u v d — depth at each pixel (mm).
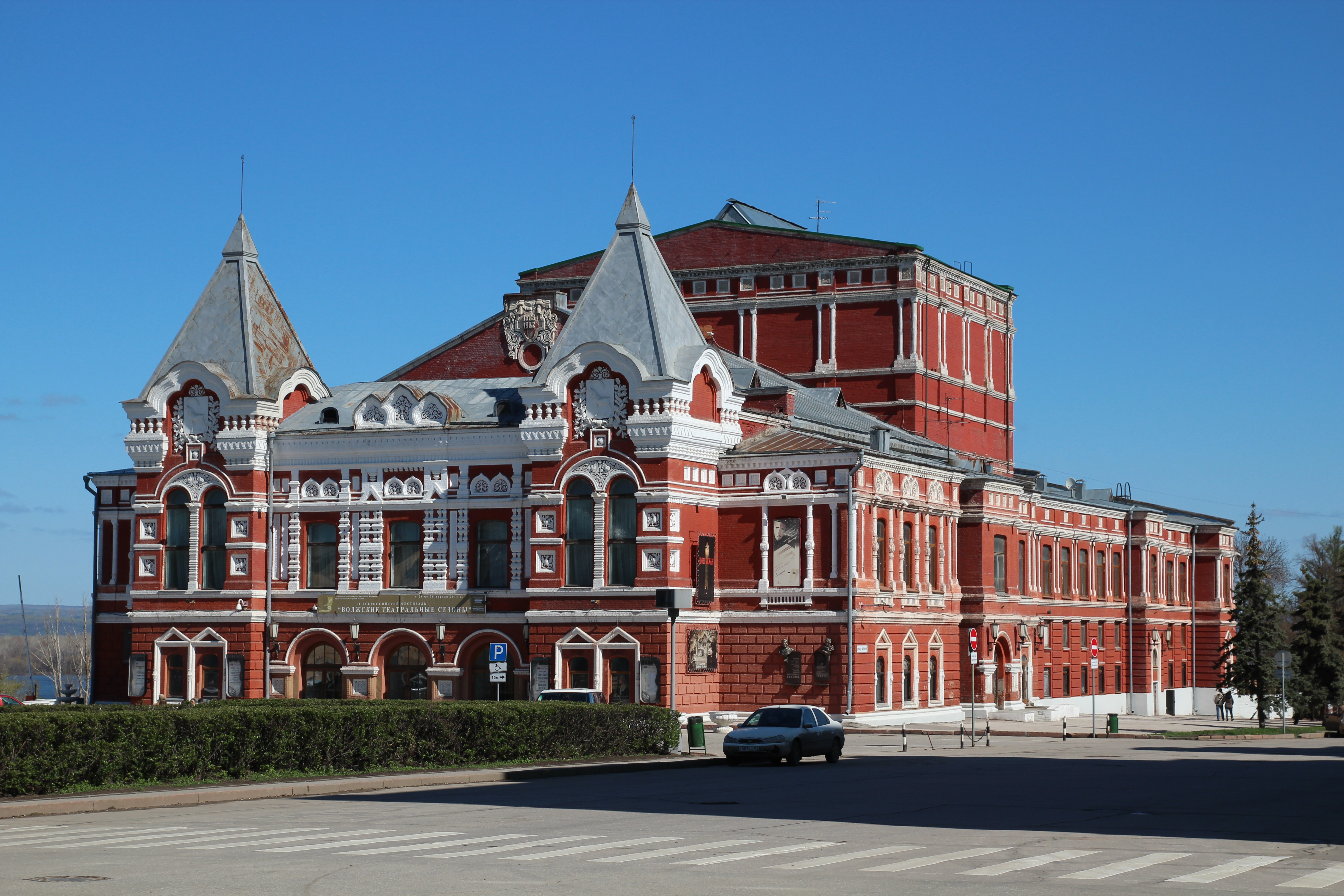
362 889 20156
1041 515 87562
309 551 70562
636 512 64125
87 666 134000
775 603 65188
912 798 34906
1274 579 178750
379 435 69250
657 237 101875
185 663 70625
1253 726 90750
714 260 100250
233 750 36781
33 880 20891
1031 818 30375
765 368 87000
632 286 66062
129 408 71875
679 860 23438
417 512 68938
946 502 74000
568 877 21453
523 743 44406
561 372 65312
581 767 43406
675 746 50125
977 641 75250
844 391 96375
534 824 28688
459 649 67375
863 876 21828
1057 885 21125
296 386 72750
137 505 71875
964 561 75688
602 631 64000
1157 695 103312
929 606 71250
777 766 47781
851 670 63719
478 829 27766
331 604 69250
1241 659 97500
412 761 41344
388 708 40969
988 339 106688
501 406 69375
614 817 30125
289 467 70688
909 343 95062
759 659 65375
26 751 32125
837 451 64688
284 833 27000
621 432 64438
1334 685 97438
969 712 74938
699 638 64500
